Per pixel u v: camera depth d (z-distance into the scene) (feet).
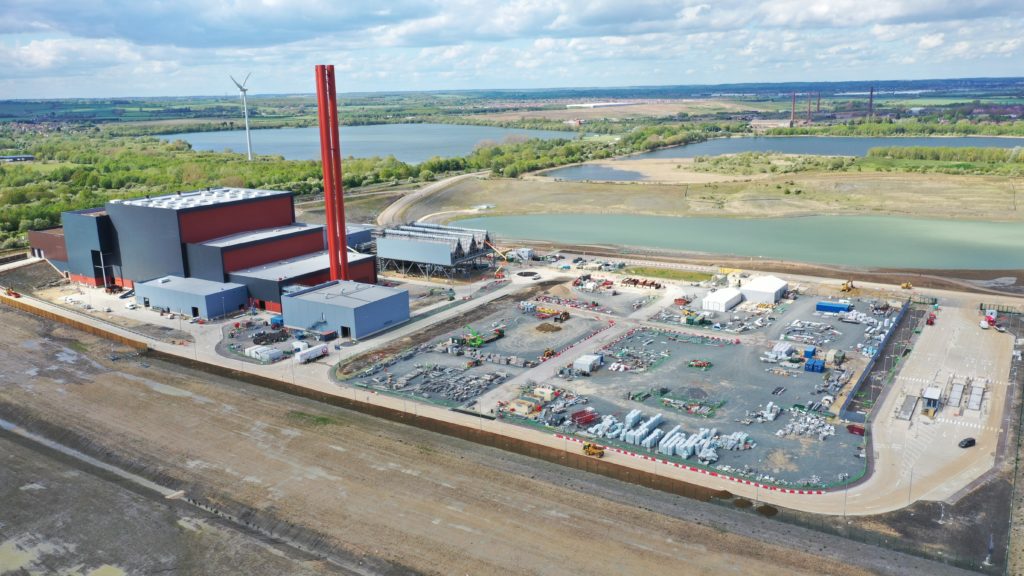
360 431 240.12
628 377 288.30
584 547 176.24
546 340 333.83
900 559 171.22
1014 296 392.68
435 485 205.36
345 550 177.68
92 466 221.25
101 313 382.01
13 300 405.18
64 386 280.72
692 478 209.97
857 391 270.26
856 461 218.38
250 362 308.60
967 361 297.94
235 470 215.72
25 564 175.01
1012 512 189.78
